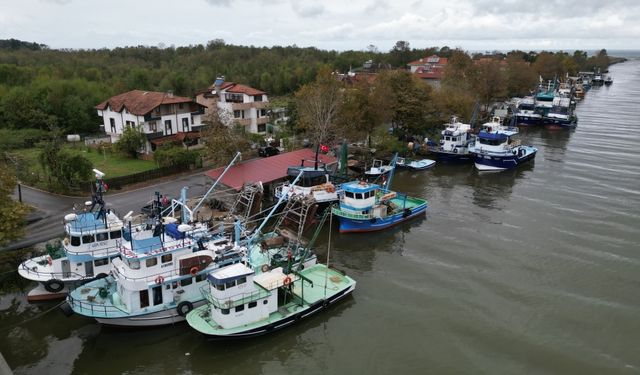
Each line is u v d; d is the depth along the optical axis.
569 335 32.34
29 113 88.81
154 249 31.70
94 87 102.31
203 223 41.06
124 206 50.34
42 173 61.12
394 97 81.88
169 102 75.88
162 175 61.56
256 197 48.75
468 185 66.31
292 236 42.38
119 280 31.50
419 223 52.31
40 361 29.33
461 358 30.00
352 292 37.53
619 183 65.56
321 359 30.03
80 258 34.97
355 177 65.19
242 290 30.80
